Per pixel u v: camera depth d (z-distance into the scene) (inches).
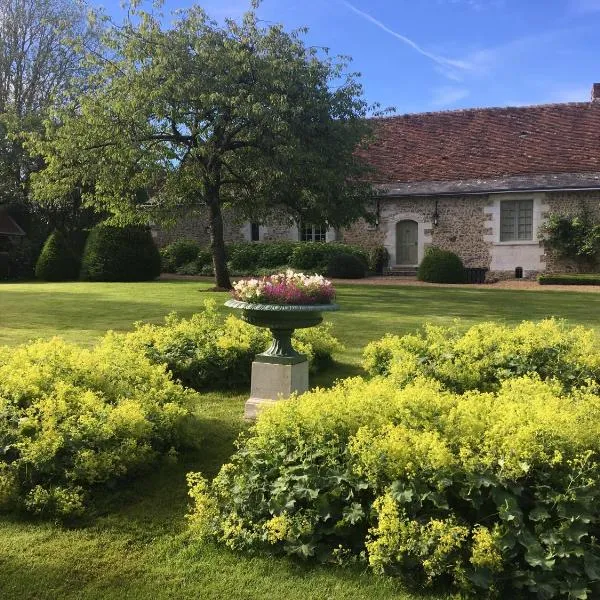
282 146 486.9
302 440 121.6
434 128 858.8
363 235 804.0
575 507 99.7
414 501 104.5
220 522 117.3
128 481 144.1
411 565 100.9
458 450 113.1
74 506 125.3
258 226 858.1
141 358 197.8
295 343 245.3
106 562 110.5
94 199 672.4
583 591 92.1
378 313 402.0
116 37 537.3
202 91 493.4
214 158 548.1
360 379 162.6
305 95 513.3
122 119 514.0
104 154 531.2
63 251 794.2
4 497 125.7
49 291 548.7
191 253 860.6
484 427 118.9
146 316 384.2
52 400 146.6
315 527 110.7
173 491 140.6
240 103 490.3
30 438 132.6
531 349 212.1
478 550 95.2
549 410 117.9
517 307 435.2
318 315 188.9
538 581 94.5
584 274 684.1
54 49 978.1
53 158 540.1
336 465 115.4
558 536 97.4
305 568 106.9
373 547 100.7
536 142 783.7
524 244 724.0
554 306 441.1
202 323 261.3
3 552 113.0
